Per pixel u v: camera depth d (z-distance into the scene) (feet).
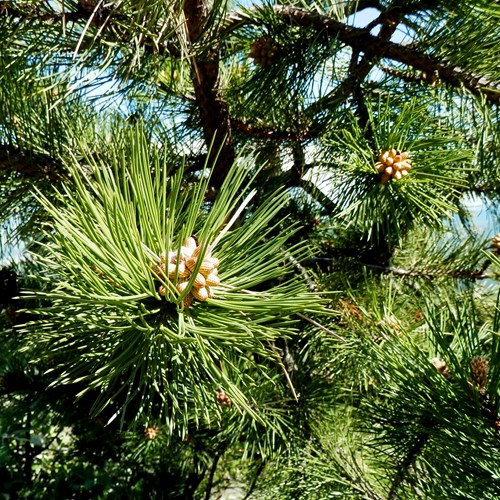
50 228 2.42
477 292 3.72
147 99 2.82
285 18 2.39
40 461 6.35
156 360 1.36
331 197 2.42
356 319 2.64
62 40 1.90
